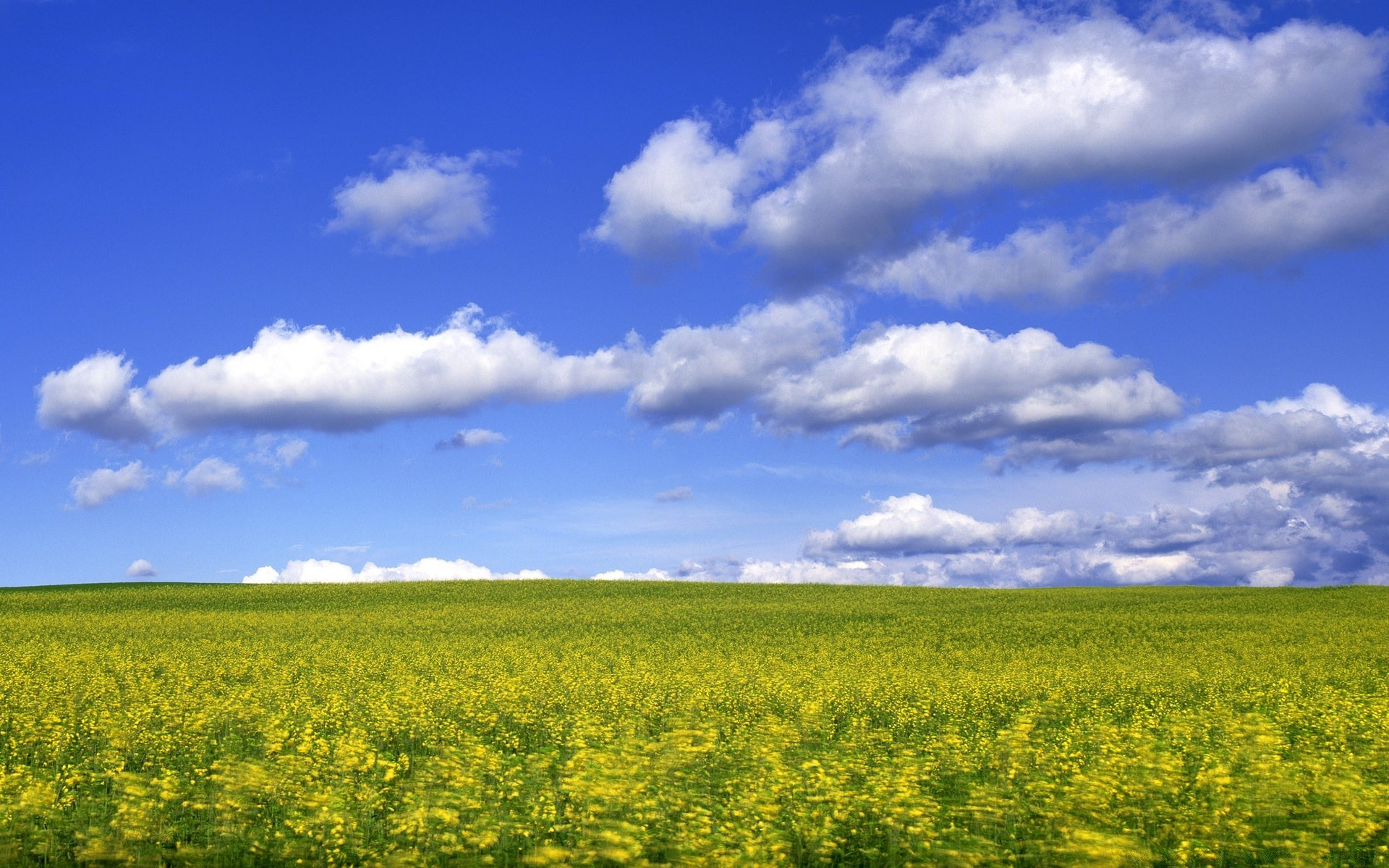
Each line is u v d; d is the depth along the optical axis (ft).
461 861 36.01
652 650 114.93
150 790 42.27
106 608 181.06
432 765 47.57
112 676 87.61
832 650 114.21
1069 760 50.19
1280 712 66.74
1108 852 32.94
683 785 46.29
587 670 93.76
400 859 35.35
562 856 33.50
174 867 36.83
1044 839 37.93
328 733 62.23
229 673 92.02
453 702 71.41
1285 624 140.46
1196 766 50.21
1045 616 157.38
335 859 36.99
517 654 106.93
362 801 42.16
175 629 138.51
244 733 61.67
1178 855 34.94
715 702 75.66
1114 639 127.54
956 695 76.43
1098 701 77.87
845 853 38.24
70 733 56.29
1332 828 37.19
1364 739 56.34
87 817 40.40
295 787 43.70
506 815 39.96
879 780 43.45
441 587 220.64
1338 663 99.14
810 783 43.16
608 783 39.32
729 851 35.14
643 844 36.40
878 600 192.03
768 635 134.10
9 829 36.47
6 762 51.49
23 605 183.73
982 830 39.86
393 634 134.10
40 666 90.79
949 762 50.93
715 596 201.05
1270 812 39.04
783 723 61.00
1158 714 69.77
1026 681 83.97
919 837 37.65
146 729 59.06
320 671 93.45
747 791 44.01
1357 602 176.96
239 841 38.86
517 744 61.00
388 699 72.79
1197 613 159.74
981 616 157.69
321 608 180.04
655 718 69.72
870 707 75.56
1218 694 80.28
